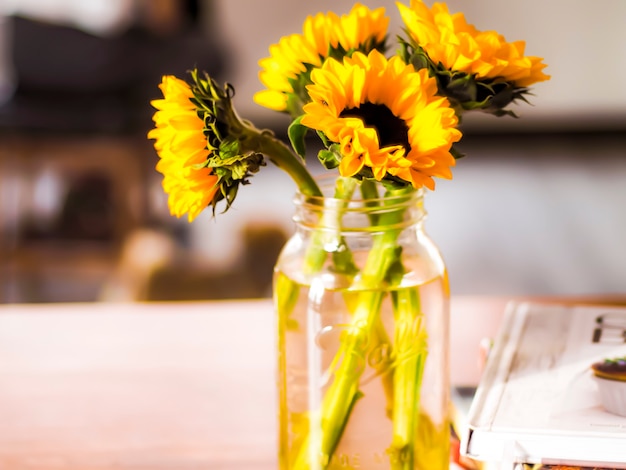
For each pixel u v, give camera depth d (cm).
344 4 479
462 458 92
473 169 468
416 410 83
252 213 388
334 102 74
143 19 357
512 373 88
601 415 82
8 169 310
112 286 269
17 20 277
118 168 300
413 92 74
